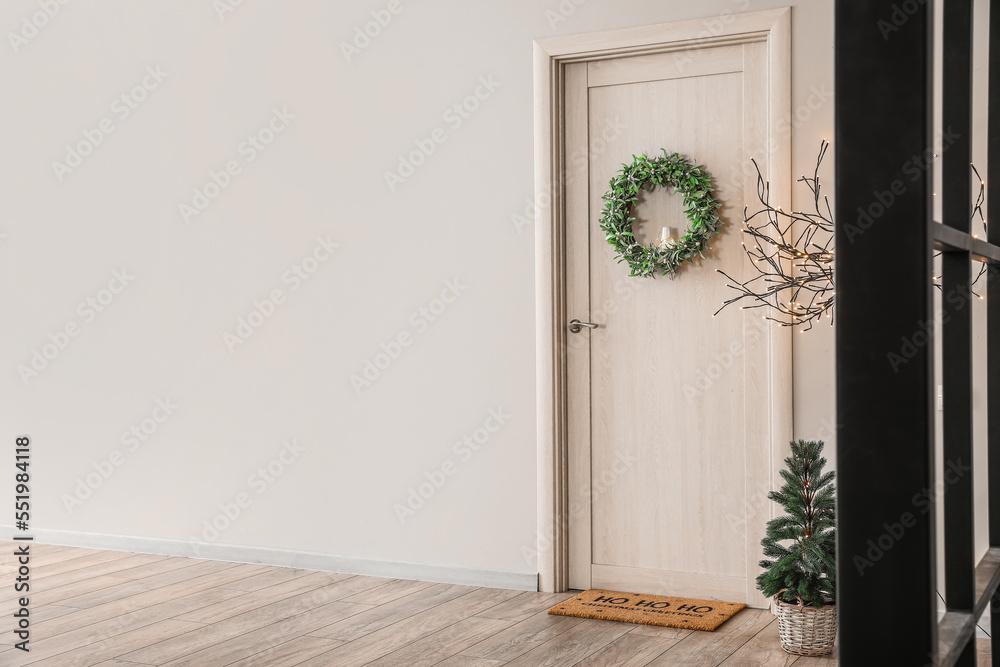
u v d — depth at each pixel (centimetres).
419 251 423
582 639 333
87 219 501
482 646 326
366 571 435
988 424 133
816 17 355
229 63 464
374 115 431
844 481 80
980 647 301
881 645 79
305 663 310
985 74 313
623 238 382
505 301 405
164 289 481
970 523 104
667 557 387
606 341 395
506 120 405
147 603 388
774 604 328
